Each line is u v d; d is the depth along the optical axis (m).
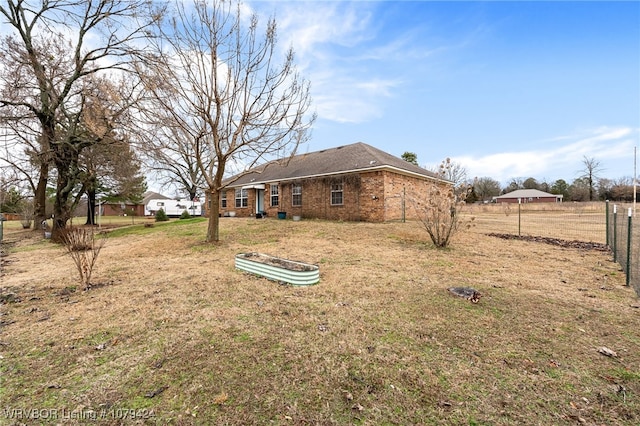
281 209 19.19
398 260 7.00
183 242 10.45
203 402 2.19
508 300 4.29
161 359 2.79
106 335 3.31
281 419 2.02
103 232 15.02
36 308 4.20
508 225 16.28
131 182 21.41
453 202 8.70
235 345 3.03
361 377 2.49
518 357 2.79
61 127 15.66
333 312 3.89
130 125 10.98
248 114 9.03
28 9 13.38
